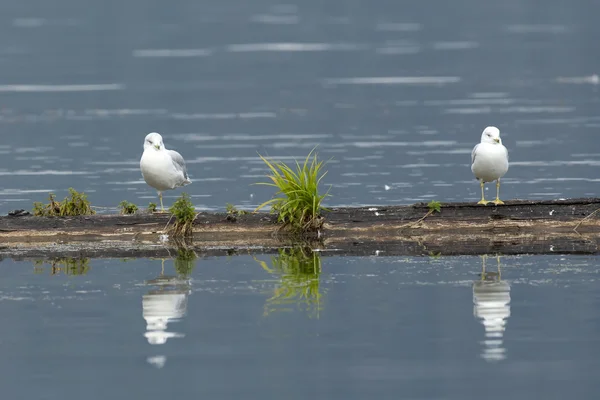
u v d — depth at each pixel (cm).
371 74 6294
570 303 1759
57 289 1877
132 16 10812
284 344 1592
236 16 10944
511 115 4500
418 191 2858
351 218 2248
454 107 4819
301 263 2050
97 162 3447
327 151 3650
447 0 11819
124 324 1681
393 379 1465
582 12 10419
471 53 7294
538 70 6284
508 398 1402
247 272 1984
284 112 4775
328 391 1428
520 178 3052
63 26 9700
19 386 1456
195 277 1950
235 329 1655
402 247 2180
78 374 1496
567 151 3528
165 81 6100
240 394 1426
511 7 11038
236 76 6316
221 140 3969
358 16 10775
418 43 8125
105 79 6184
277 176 2278
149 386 1455
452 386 1436
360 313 1722
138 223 2230
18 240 2216
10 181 3098
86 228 2225
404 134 4031
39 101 5247
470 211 2245
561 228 2245
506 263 2027
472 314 1711
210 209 2617
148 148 2206
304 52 7619
